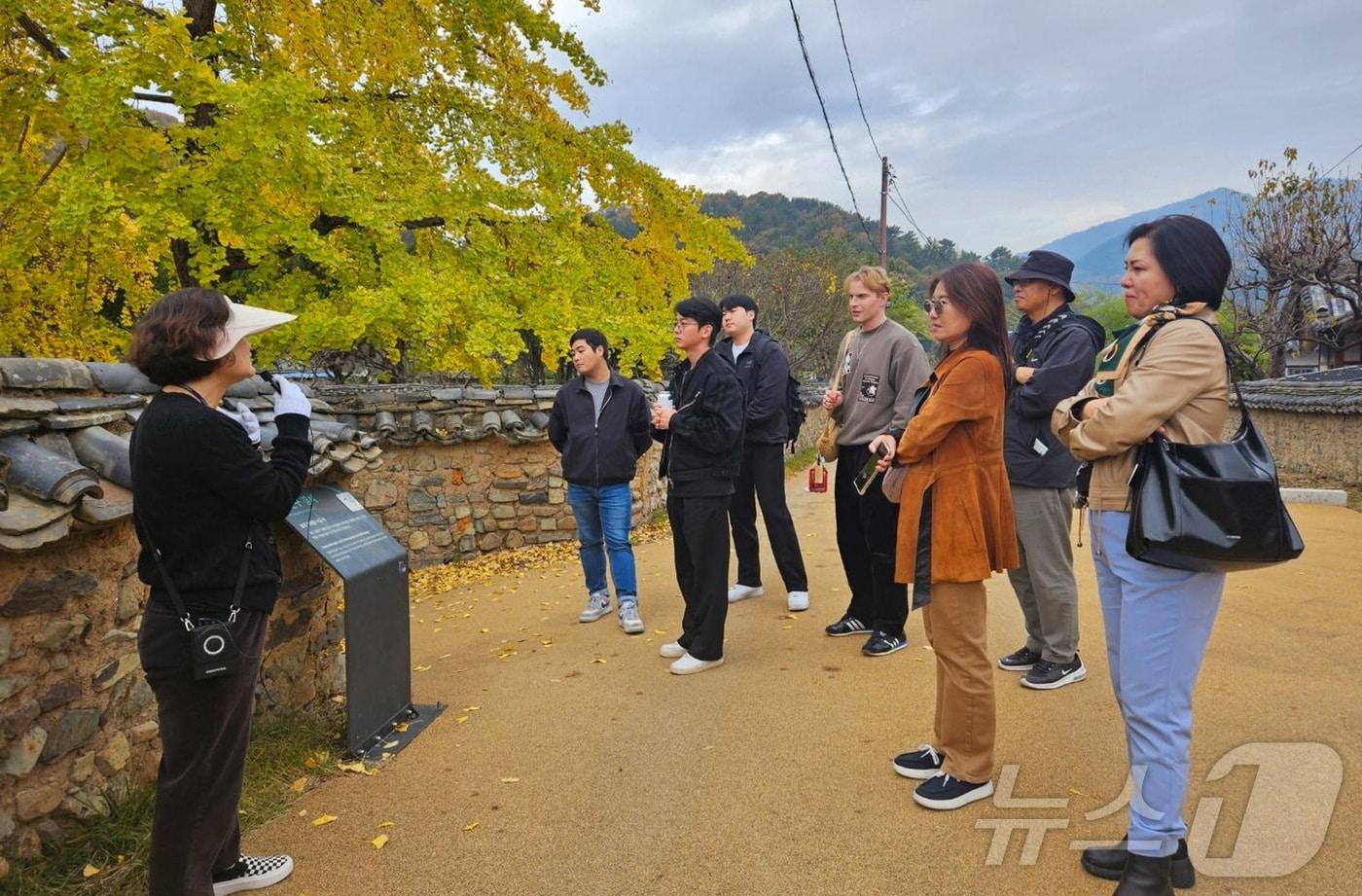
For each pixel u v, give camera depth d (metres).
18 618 2.41
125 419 3.04
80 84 5.40
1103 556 2.36
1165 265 2.25
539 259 8.21
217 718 2.14
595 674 4.48
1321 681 3.80
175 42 5.85
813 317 24.98
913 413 3.06
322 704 4.04
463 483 8.01
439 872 2.65
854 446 4.61
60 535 2.29
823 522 9.23
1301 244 19.94
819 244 38.03
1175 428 2.17
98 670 2.69
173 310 2.08
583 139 8.91
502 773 3.32
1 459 2.25
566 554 7.95
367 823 2.96
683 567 4.51
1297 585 5.61
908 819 2.80
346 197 6.38
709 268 9.88
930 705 3.74
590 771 3.30
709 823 2.86
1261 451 2.10
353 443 3.98
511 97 8.90
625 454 5.26
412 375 12.48
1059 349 3.60
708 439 4.13
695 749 3.45
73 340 8.11
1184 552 2.02
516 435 7.98
